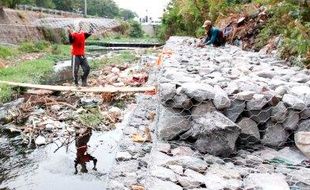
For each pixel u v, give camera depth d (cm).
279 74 720
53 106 957
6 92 1093
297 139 486
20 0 4034
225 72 726
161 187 372
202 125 481
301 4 1043
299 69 823
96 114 888
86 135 773
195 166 427
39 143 729
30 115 902
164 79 599
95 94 1085
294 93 530
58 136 768
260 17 1349
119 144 613
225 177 406
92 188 556
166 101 509
